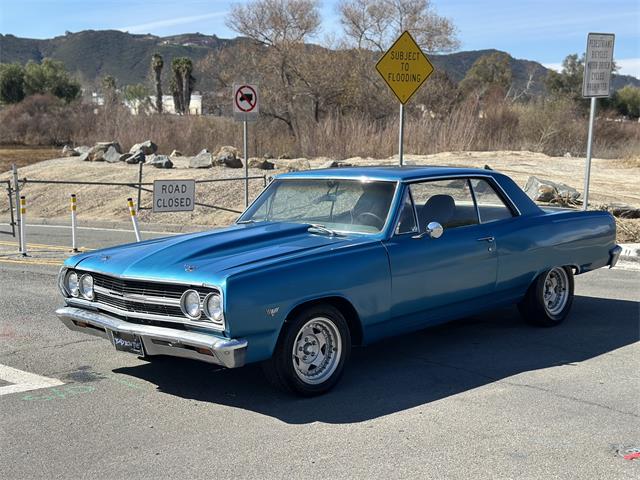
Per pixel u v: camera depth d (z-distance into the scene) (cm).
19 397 555
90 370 622
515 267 690
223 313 489
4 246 1371
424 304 612
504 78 6881
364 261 563
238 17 4103
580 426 486
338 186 642
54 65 7300
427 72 1281
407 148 2633
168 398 550
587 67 1209
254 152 2855
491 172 705
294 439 470
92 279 577
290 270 520
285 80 4081
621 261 1138
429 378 590
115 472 425
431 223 602
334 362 557
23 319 801
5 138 4534
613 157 2903
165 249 570
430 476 414
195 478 416
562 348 674
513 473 417
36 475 423
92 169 2266
